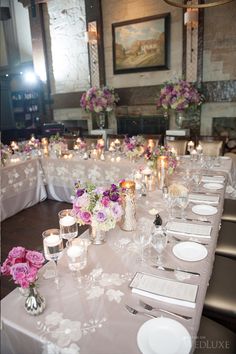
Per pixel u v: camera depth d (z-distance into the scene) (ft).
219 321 4.73
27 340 3.20
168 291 3.69
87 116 24.43
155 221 5.26
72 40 23.21
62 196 13.85
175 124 20.56
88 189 4.99
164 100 18.11
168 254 4.60
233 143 17.97
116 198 4.86
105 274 4.14
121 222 5.45
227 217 8.18
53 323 3.27
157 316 3.33
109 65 21.94
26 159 13.38
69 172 12.97
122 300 3.60
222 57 18.02
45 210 13.12
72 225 4.82
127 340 3.02
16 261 3.46
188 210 6.34
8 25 29.50
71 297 3.69
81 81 23.81
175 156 10.24
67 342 3.01
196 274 4.06
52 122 26.21
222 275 5.38
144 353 2.84
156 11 19.15
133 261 4.44
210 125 19.47
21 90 37.60
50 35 24.30
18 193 12.77
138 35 19.98
